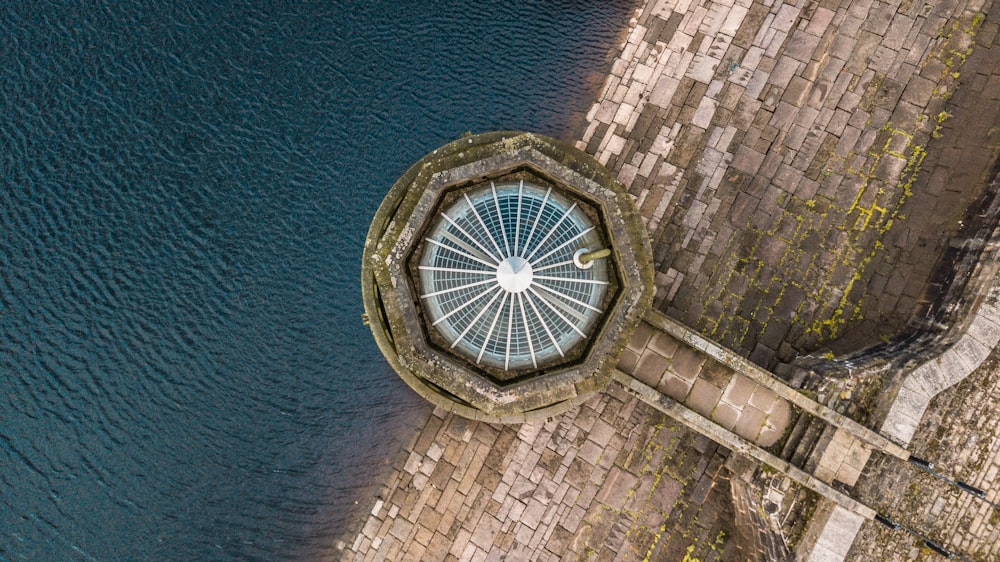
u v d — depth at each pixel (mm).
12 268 18406
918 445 15125
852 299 17734
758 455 15281
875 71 18328
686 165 18500
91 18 18781
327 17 18922
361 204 18469
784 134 18344
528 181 14359
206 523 18250
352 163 18625
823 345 17688
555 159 13852
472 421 18250
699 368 15938
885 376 15344
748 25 18797
